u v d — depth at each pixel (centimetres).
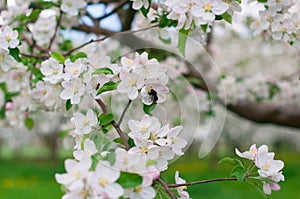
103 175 93
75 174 93
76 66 109
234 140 891
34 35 156
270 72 387
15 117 166
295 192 586
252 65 368
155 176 97
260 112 214
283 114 210
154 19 124
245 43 343
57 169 861
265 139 884
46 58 133
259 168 106
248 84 230
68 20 154
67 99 111
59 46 159
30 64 141
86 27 156
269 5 125
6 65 124
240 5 114
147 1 120
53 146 1085
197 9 110
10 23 142
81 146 103
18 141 1133
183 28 113
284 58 364
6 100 160
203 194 563
